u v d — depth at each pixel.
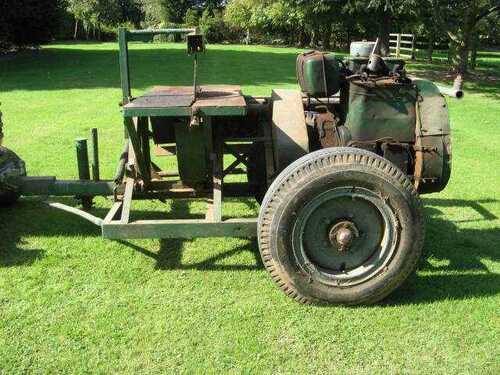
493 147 7.39
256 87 12.97
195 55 3.31
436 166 3.56
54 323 3.03
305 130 3.54
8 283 3.46
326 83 3.55
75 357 2.75
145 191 3.89
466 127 8.87
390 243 3.12
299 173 2.99
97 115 9.05
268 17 34.59
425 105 3.60
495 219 4.70
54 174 5.73
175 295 3.35
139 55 22.86
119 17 50.12
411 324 3.07
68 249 3.97
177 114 3.14
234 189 4.08
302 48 33.53
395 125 3.60
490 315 3.17
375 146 3.61
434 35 22.62
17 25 20.48
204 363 2.71
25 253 3.89
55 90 11.96
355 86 3.54
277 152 3.51
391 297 3.34
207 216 3.46
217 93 3.74
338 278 3.13
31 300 3.27
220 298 3.31
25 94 11.33
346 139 3.60
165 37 37.75
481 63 24.23
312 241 3.16
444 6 16.39
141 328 2.99
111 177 5.63
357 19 18.47
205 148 3.64
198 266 3.74
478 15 16.73
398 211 3.05
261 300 3.29
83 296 3.32
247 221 3.33
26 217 4.57
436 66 21.00
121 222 3.35
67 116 8.93
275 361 2.74
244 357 2.76
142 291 3.39
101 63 18.84
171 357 2.76
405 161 3.64
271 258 3.07
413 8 16.27
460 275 3.65
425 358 2.79
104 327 3.00
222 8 49.62
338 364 2.73
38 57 21.34
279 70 17.23
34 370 2.65
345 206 3.11
